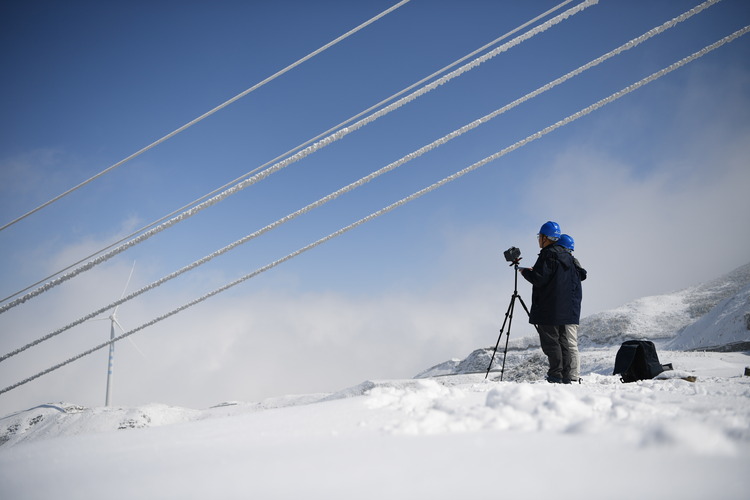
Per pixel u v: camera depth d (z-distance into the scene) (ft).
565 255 18.51
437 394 7.04
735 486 3.03
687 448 3.74
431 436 4.56
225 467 3.97
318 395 42.60
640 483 3.11
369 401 6.64
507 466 3.50
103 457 4.78
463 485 3.17
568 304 18.21
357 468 3.66
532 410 5.30
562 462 3.53
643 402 6.36
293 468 3.78
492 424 4.82
